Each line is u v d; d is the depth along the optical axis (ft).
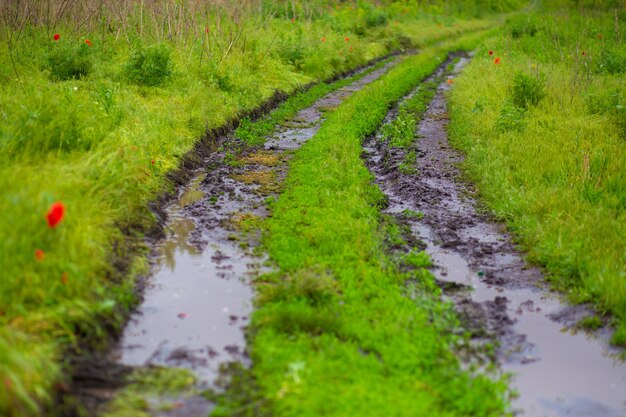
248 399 13.26
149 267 19.19
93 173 20.68
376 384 13.74
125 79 36.78
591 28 68.08
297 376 13.74
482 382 14.29
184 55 43.45
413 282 19.08
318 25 70.95
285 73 51.19
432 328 16.24
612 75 48.21
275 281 18.58
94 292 15.99
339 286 18.13
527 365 15.53
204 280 18.70
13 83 30.22
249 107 40.45
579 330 17.15
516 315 17.75
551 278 19.62
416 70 62.18
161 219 22.86
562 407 14.10
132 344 15.25
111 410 12.56
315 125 39.52
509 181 27.27
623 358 15.98
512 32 75.61
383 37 84.28
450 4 134.72
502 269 20.54
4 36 38.06
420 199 26.81
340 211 23.54
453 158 33.12
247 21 56.29
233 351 15.11
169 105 33.71
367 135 37.83
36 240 15.31
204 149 31.91
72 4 43.16
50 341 13.76
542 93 40.24
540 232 21.98
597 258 19.80
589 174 25.98
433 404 13.39
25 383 11.97
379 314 16.70
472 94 46.26
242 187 27.35
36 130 22.00
